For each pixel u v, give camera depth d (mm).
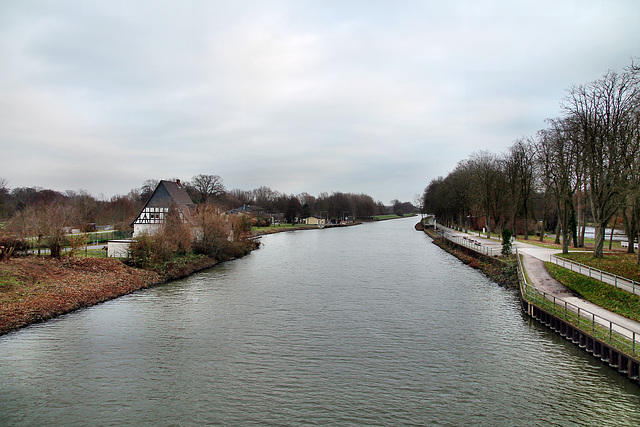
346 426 15945
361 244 93312
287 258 66312
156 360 22203
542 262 44094
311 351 23641
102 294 35625
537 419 16375
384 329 27578
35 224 43031
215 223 61438
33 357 22406
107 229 95312
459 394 18484
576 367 20969
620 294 27641
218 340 25375
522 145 73188
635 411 16797
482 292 38625
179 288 40906
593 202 41344
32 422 16062
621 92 37094
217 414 16781
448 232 107188
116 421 16219
